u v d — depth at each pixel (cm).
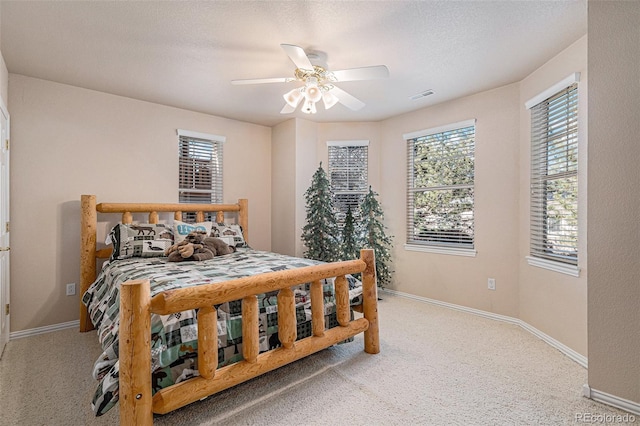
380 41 235
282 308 193
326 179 413
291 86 316
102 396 140
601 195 182
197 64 270
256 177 450
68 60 261
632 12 171
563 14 204
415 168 411
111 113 334
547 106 277
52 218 302
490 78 304
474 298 346
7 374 219
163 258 295
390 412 175
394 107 388
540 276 280
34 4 190
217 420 169
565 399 186
